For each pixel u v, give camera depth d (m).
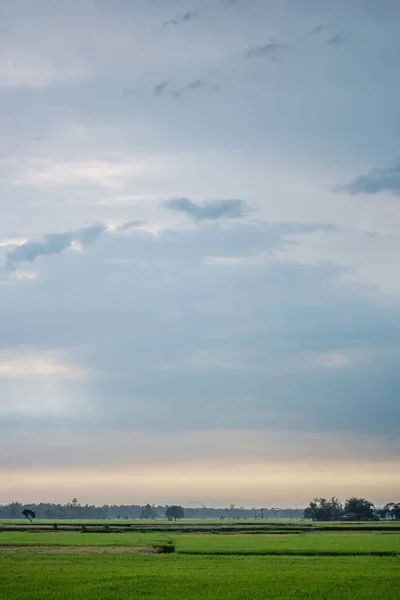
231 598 42.12
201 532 140.75
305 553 75.50
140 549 82.44
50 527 172.12
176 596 42.75
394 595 43.25
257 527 167.12
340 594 43.62
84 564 62.19
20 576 52.38
